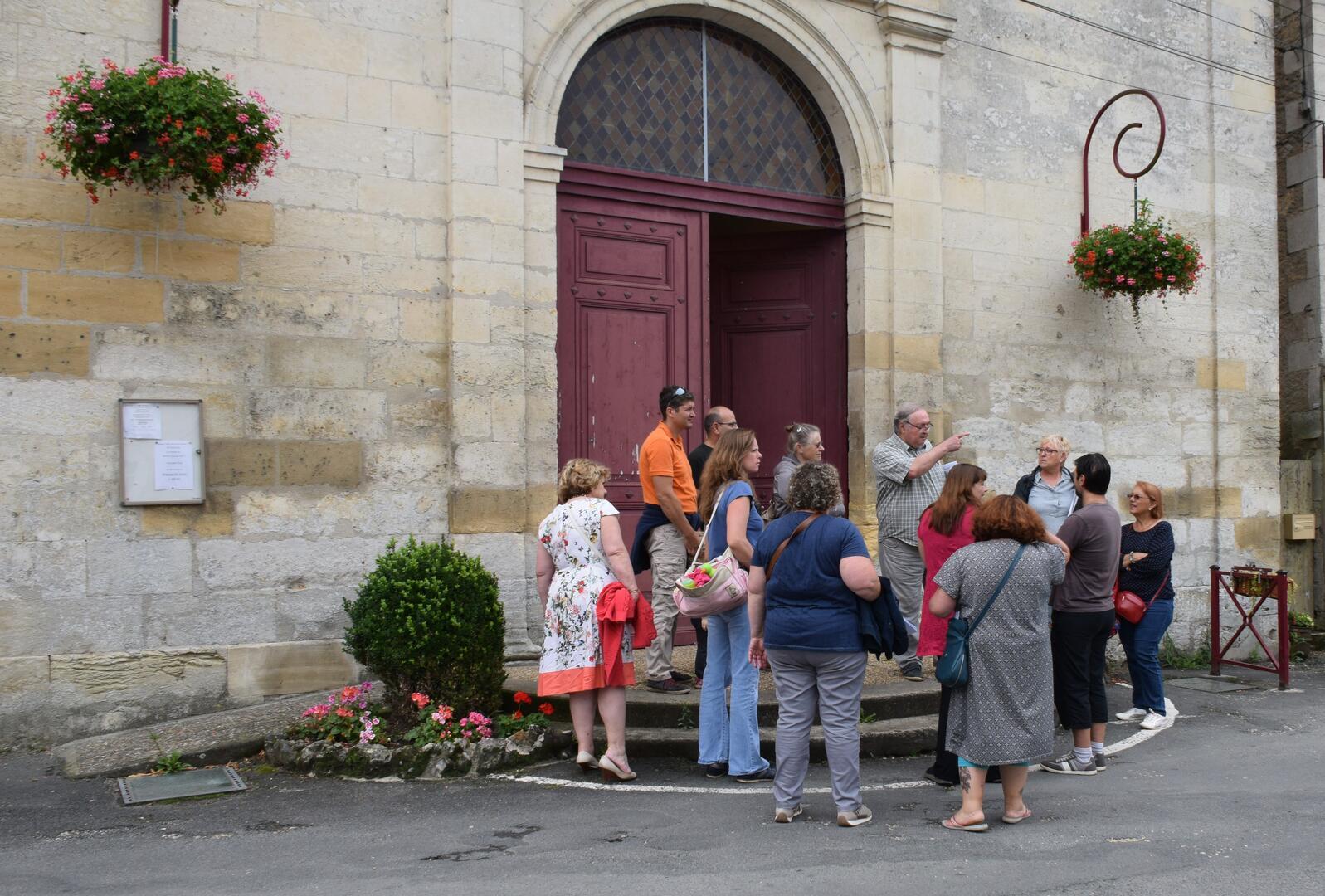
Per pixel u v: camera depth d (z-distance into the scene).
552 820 4.88
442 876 4.10
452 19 7.10
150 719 6.25
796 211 8.66
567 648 5.51
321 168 6.79
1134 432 9.91
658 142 8.17
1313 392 11.20
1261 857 4.30
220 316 6.50
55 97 5.82
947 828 4.71
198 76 5.83
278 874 4.15
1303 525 10.91
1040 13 9.56
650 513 6.45
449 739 5.71
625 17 7.82
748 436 5.55
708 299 8.30
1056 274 9.57
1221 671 9.63
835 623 4.70
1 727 5.94
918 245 8.80
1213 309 10.40
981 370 9.16
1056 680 5.82
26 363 6.07
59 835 4.67
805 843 4.50
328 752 5.64
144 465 6.28
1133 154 10.00
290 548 6.64
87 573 6.16
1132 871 4.12
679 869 4.16
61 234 6.16
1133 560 7.07
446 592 5.94
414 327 7.02
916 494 6.88
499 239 7.19
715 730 5.61
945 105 9.07
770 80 8.65
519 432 7.19
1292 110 11.45
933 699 6.54
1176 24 10.30
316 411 6.73
